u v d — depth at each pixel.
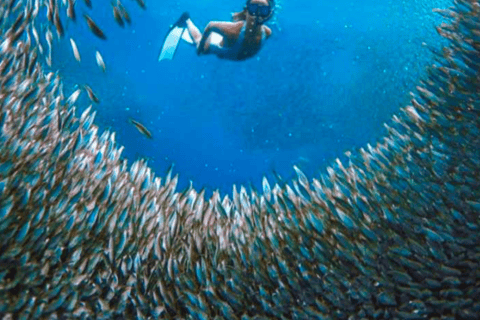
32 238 3.32
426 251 3.58
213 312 3.76
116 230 3.83
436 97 3.86
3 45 3.80
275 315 3.68
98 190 3.92
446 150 3.72
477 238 3.56
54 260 3.41
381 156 3.99
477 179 3.62
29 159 3.54
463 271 3.60
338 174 4.25
